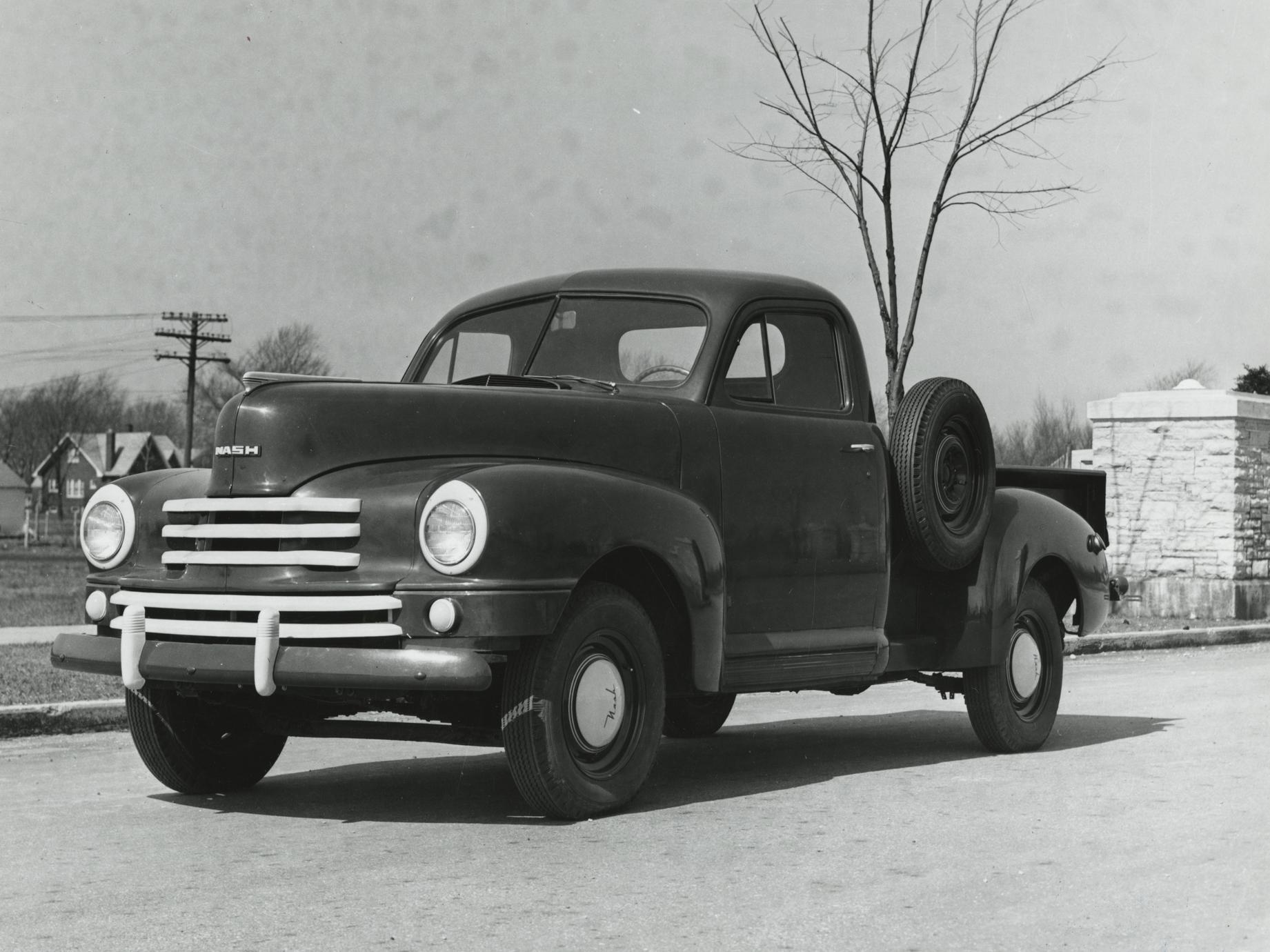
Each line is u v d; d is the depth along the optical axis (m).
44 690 8.66
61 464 91.12
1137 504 19.56
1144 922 3.85
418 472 4.97
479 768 6.61
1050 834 4.97
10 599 25.69
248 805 5.59
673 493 5.35
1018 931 3.75
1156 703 9.15
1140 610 19.12
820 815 5.33
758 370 6.03
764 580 5.85
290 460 4.97
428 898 4.06
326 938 3.67
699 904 4.01
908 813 5.38
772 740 7.75
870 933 3.72
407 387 5.19
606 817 5.26
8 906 4.00
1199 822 5.18
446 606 4.63
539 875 4.34
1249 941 3.68
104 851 4.73
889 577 6.43
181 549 5.20
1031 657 7.14
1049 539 7.20
